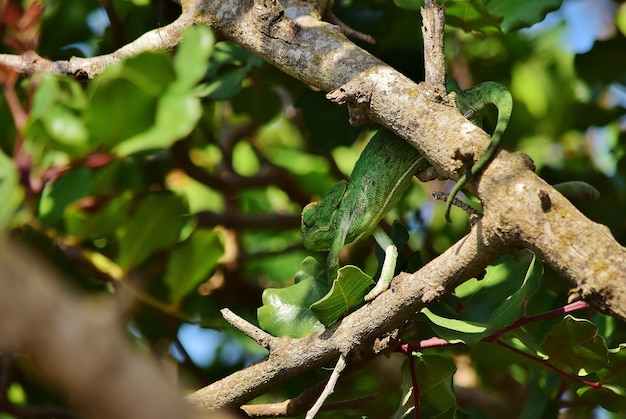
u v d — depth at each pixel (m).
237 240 7.79
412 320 4.38
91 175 4.30
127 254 4.52
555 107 8.38
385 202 4.87
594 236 3.36
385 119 4.08
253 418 4.79
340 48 4.40
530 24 5.50
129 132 3.58
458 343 4.40
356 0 6.96
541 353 4.47
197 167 7.45
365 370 7.24
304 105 6.89
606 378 4.46
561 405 5.73
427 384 4.66
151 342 6.21
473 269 3.74
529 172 3.60
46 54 6.85
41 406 5.89
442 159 3.85
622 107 7.62
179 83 3.59
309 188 8.45
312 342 4.12
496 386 7.91
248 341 7.70
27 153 3.85
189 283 4.86
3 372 5.64
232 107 7.38
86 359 1.41
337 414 5.65
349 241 5.00
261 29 4.61
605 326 5.71
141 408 1.40
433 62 4.00
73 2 6.91
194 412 1.47
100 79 3.46
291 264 8.59
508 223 3.52
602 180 7.05
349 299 4.21
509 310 4.43
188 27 4.82
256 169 9.38
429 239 7.63
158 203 4.40
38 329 1.40
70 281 5.80
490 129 6.11
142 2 7.02
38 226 4.28
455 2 5.32
